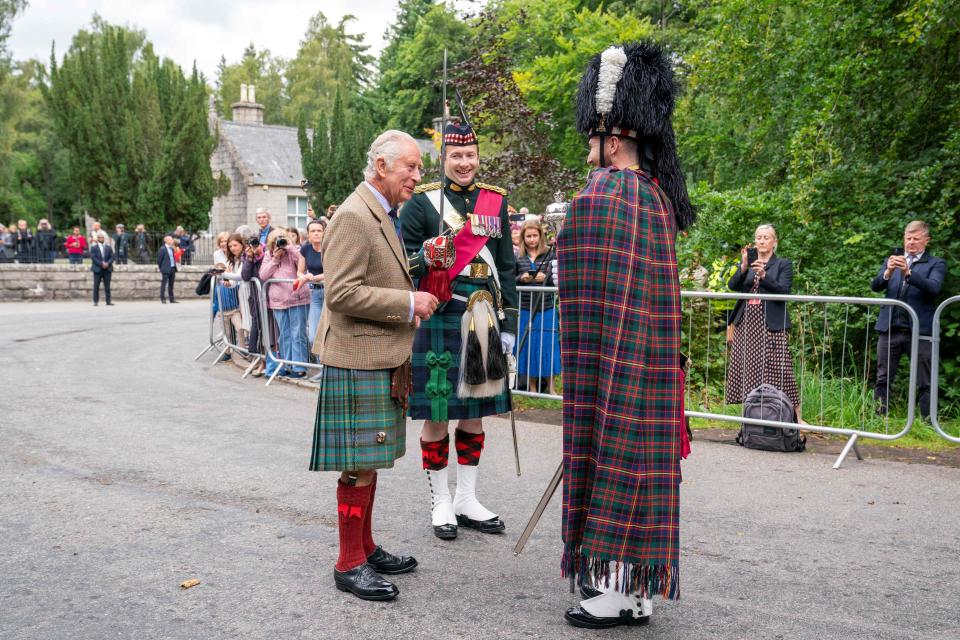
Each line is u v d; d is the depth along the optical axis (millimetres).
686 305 7262
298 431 5844
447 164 3818
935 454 5406
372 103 44000
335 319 2984
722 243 9102
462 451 3844
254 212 32312
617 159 2748
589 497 2619
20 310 17578
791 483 4637
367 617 2807
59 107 25078
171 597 2955
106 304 19844
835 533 3764
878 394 6547
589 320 2625
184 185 26109
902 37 7961
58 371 8664
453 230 3715
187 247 24344
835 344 7527
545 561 3404
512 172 10484
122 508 4008
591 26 19531
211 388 7766
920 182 8047
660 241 2654
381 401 2984
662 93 2725
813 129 8844
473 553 3488
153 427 5895
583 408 2637
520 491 4422
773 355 6051
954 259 8102
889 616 2859
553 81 18344
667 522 2594
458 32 28781
